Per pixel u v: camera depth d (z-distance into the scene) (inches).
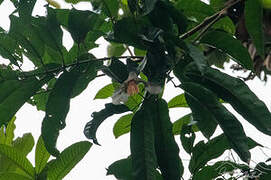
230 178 101.7
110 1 96.3
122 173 99.4
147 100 96.6
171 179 96.5
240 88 94.6
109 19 99.7
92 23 95.4
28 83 96.7
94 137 95.4
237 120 94.6
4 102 96.3
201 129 97.9
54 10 95.9
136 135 95.3
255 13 96.5
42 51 97.3
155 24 94.0
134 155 94.9
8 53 97.7
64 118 96.3
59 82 96.1
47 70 97.0
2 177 101.9
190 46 90.5
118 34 93.1
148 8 92.7
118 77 93.4
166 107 97.0
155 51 91.8
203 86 95.6
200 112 97.4
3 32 97.1
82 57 96.6
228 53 96.3
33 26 96.3
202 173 102.0
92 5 96.1
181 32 95.2
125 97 91.9
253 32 96.7
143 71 92.4
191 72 95.8
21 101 96.7
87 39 99.1
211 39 96.0
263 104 93.7
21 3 94.6
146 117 95.7
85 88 98.6
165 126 97.0
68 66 97.0
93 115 96.2
